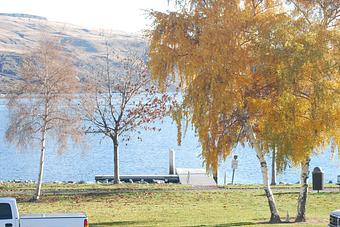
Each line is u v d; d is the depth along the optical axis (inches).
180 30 1268.5
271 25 1213.1
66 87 1918.1
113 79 2236.7
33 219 997.8
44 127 1923.0
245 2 1282.0
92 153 4185.5
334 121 1218.6
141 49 2287.2
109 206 1749.5
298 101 1208.8
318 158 3708.2
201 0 1274.6
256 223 1326.3
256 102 1236.5
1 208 1031.0
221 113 1262.3
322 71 1195.3
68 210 1663.4
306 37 1195.3
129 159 3853.3
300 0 1294.3
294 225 1262.3
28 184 2230.6
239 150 4151.1
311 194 1862.7
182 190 2027.6
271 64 1214.3
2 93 1937.7
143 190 2028.8
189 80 1278.3
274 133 1216.8
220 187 2113.7
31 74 1895.9
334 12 1288.1
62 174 3120.1
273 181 2287.2
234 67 1225.4
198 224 1334.9
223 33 1221.1
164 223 1375.5
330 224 1093.8
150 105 2251.5
